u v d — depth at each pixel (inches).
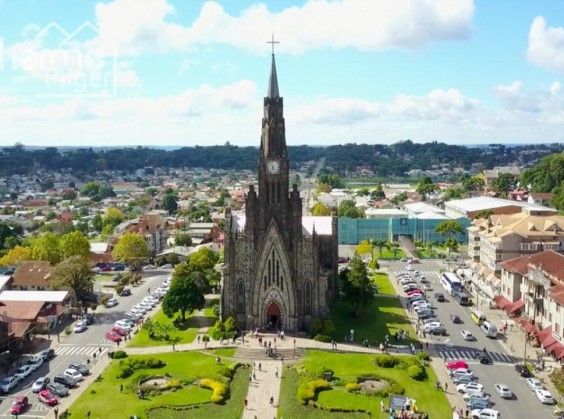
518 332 6156.5
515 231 7460.6
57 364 5241.1
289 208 6023.6
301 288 6058.1
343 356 5310.0
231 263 6067.9
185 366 5073.8
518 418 4143.7
